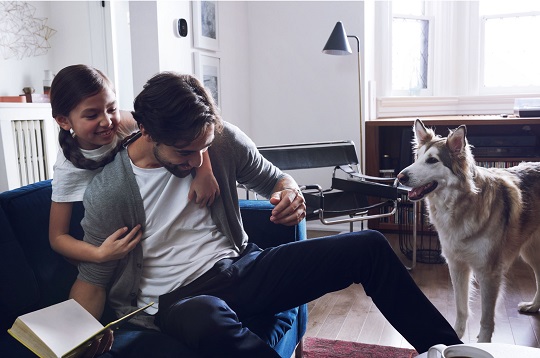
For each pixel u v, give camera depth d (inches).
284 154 115.3
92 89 46.3
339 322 91.6
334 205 113.7
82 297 47.2
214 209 52.7
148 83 45.6
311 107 154.5
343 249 51.8
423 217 146.7
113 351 42.4
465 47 168.2
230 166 54.8
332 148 118.0
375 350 79.3
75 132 47.6
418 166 81.0
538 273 91.0
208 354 41.8
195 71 130.7
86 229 48.0
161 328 47.2
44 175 146.2
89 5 182.5
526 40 165.9
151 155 48.9
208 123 45.0
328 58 150.6
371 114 157.5
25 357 42.1
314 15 150.4
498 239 77.9
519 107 138.6
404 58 170.9
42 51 184.9
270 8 154.6
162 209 49.6
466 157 78.0
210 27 135.4
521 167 86.8
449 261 82.4
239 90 153.6
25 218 51.6
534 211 82.6
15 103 134.2
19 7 176.2
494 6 167.2
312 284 52.2
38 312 40.4
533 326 87.4
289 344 59.4
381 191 103.8
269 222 64.3
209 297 44.7
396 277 51.5
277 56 155.8
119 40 186.5
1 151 131.0
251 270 51.8
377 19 162.6
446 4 167.3
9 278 47.3
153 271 49.9
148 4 115.1
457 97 168.6
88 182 49.6
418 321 50.7
